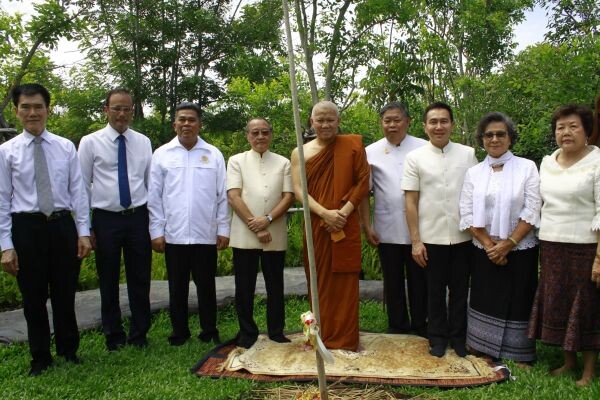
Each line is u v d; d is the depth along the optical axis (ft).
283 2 8.33
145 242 12.76
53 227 11.09
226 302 16.12
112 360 11.80
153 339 13.51
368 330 13.93
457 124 26.23
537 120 21.94
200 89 35.58
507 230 11.34
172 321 13.15
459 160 12.23
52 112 43.93
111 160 12.44
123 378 10.92
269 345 12.59
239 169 12.84
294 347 12.48
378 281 18.39
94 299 15.98
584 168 10.55
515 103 25.76
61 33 31.07
